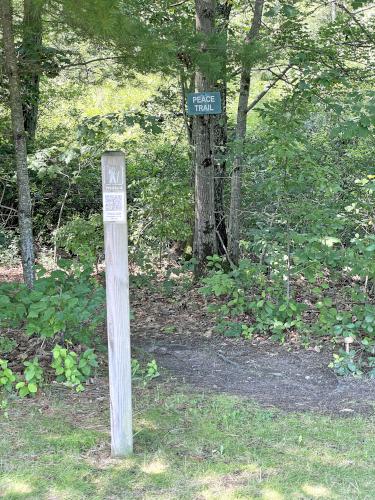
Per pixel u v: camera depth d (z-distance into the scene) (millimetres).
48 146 10094
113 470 3223
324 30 7570
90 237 8148
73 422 3824
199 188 7648
